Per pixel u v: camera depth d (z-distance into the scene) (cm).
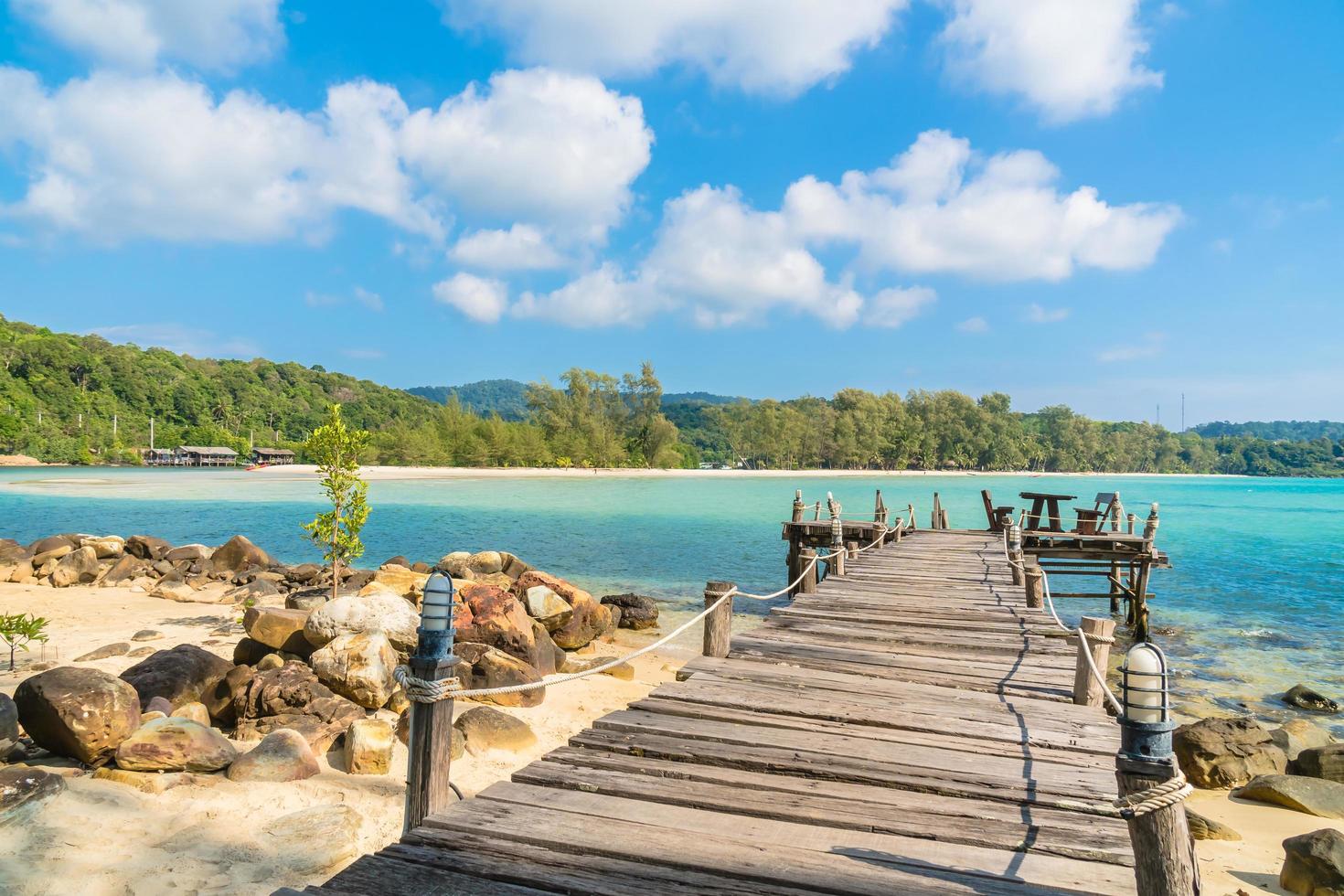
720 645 781
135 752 654
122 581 1880
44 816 559
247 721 808
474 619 1070
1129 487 13038
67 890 474
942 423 15962
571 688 1083
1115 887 336
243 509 4559
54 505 4725
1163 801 282
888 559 1678
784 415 14475
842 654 799
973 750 520
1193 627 1919
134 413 15012
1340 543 3869
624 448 12438
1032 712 608
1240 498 9362
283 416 16988
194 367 18475
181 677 863
